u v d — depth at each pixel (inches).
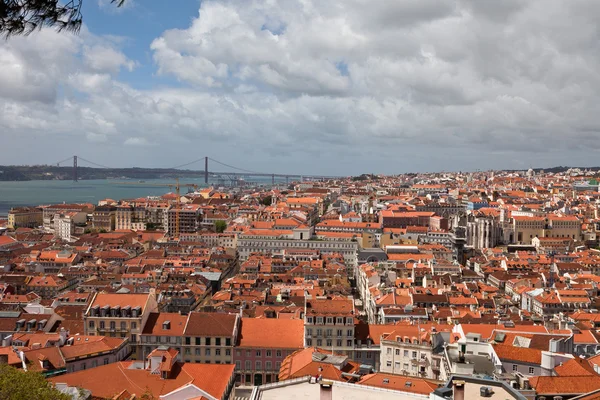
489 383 4247.0
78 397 5531.5
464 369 5634.8
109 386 6176.2
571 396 5059.1
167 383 6382.9
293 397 4532.5
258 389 4655.5
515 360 5925.2
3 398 3895.2
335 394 4443.9
